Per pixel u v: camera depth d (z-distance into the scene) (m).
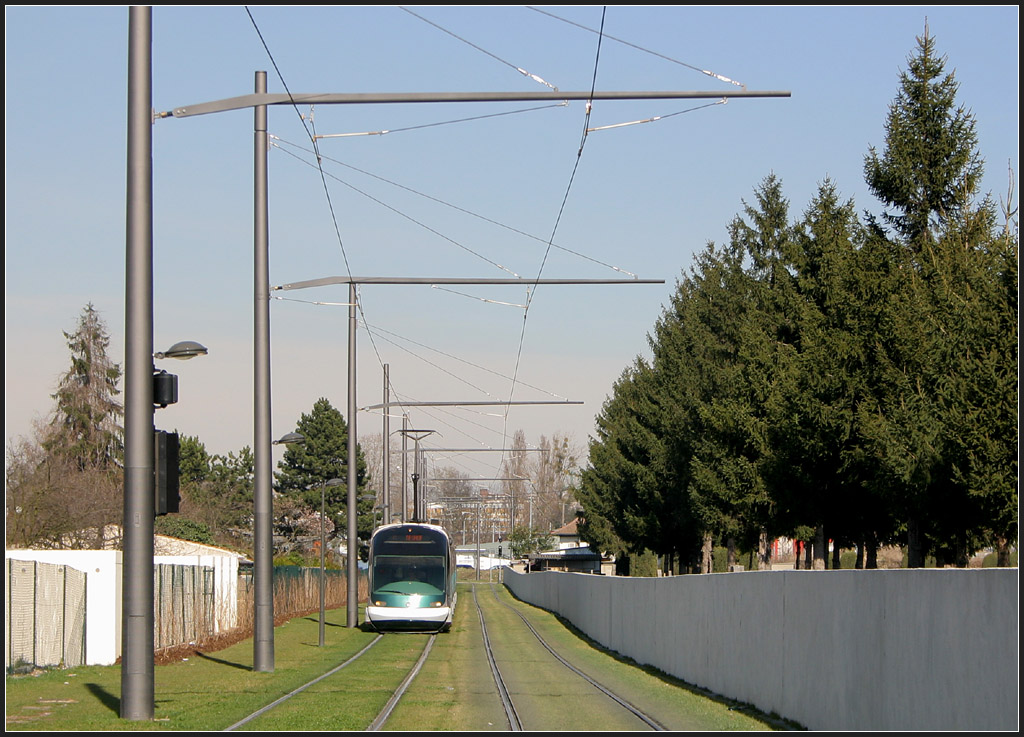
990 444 23.83
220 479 95.69
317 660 25.50
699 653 20.33
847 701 12.56
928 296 28.41
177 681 20.00
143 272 14.22
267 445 21.94
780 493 33.81
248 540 84.44
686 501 48.69
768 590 16.03
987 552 47.41
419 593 37.66
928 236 31.38
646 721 14.77
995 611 9.12
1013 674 8.80
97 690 17.75
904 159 31.14
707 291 48.66
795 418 31.31
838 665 12.91
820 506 33.50
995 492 23.98
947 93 31.22
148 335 14.30
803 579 14.34
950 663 9.91
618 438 61.38
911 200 31.48
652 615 25.14
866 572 12.07
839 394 30.28
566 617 46.16
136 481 14.19
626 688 19.75
